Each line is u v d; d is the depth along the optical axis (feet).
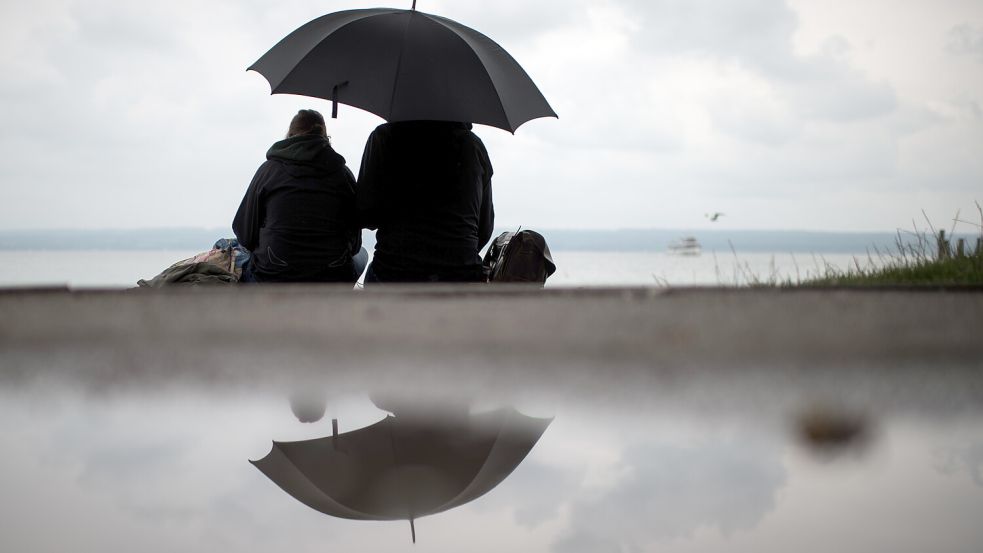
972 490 2.50
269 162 11.45
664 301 4.92
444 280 11.13
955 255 12.29
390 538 2.15
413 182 10.97
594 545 2.06
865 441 3.03
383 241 11.16
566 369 4.19
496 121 11.09
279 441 3.06
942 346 4.64
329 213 11.41
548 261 11.69
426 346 4.64
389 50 11.15
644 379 4.04
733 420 3.32
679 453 2.86
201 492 2.50
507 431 3.18
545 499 2.48
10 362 4.26
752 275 13.85
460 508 2.38
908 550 2.05
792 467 2.75
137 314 4.80
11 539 2.07
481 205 12.01
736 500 2.45
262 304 4.92
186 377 4.05
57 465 2.73
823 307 4.82
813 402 3.63
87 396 3.70
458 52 11.30
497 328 4.81
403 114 10.78
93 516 2.25
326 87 10.98
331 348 4.55
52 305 4.81
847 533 2.14
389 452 2.96
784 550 2.01
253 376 4.05
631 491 2.49
